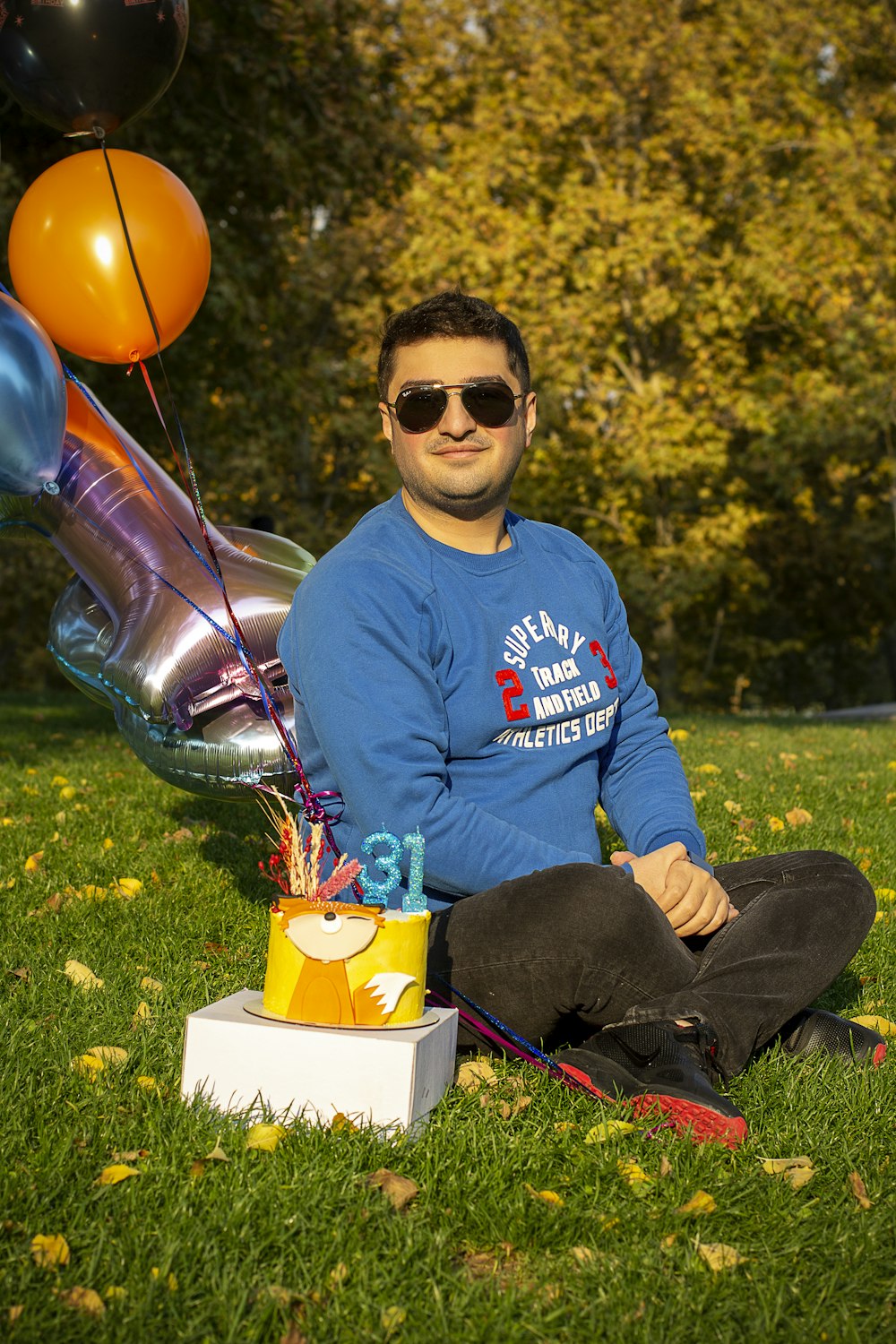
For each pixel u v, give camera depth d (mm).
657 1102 2242
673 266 18641
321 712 2436
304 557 3760
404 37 18297
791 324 19781
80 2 3076
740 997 2393
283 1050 2158
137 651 3240
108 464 3449
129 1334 1622
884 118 19938
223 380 12094
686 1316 1689
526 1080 2453
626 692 2896
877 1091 2453
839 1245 1883
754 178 18641
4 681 27375
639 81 19203
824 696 27781
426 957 2301
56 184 3334
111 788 5945
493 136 19375
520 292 18359
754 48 19625
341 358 20453
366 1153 2053
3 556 22391
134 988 3000
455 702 2523
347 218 18859
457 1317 1683
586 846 2639
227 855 4523
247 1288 1714
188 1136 2115
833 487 22656
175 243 3342
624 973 2318
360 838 2496
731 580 22641
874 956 3469
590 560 2869
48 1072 2436
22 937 3441
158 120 10898
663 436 18656
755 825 5250
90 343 3418
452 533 2621
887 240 17938
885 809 5895
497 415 2518
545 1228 1904
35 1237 1787
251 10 10703
